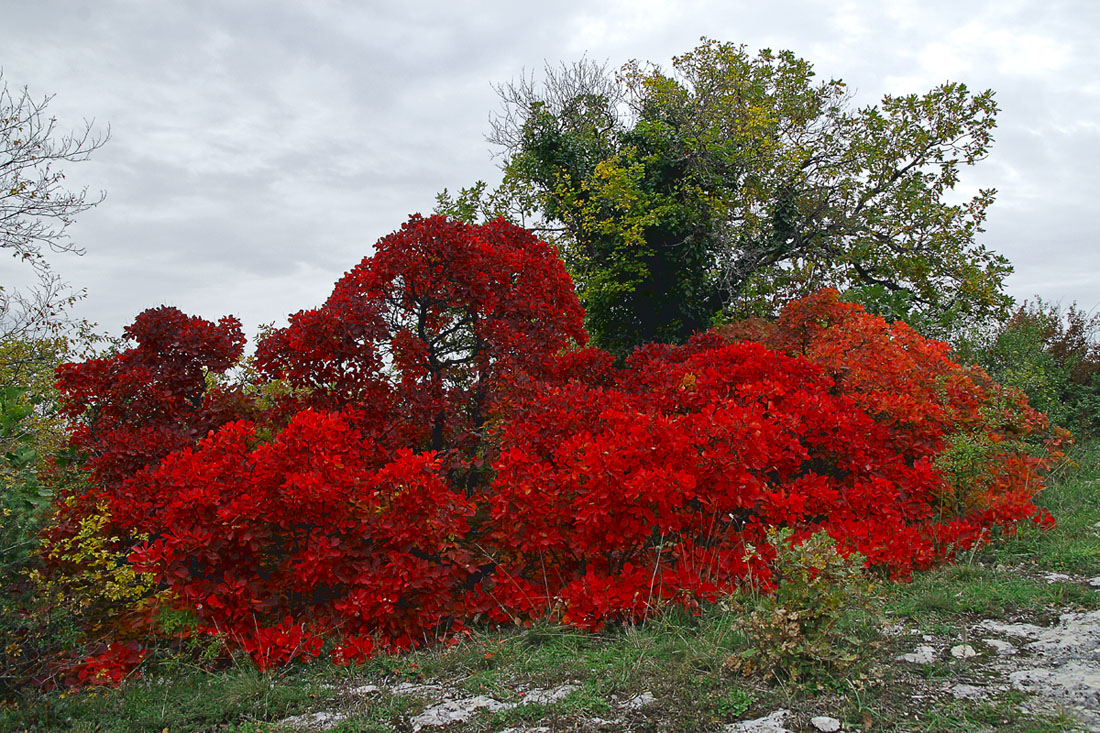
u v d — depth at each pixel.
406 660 4.30
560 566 5.32
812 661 3.40
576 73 16.80
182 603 4.66
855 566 3.61
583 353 7.86
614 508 4.73
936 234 13.02
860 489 5.56
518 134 16.30
